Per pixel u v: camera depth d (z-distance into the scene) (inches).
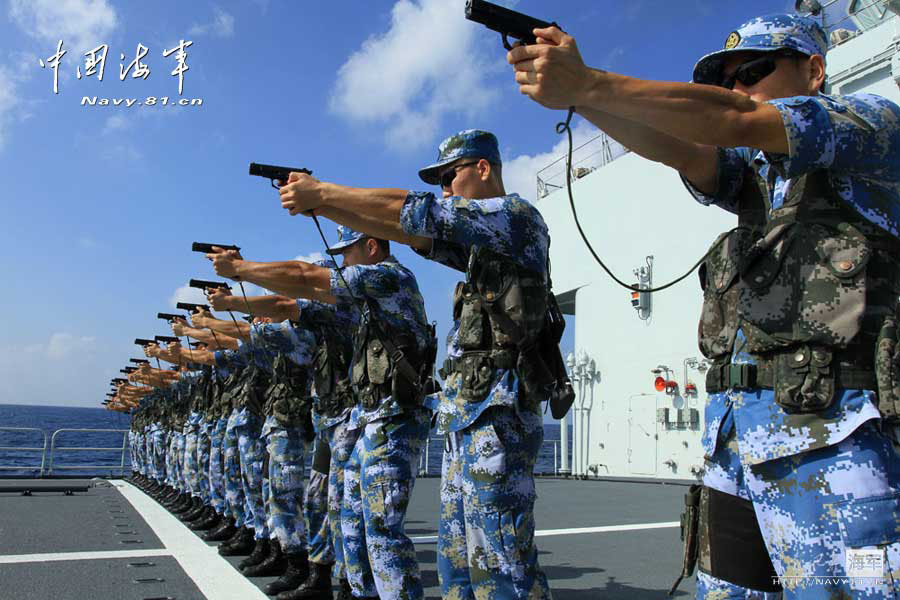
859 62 376.5
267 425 202.4
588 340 597.3
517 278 101.7
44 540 249.0
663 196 532.7
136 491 456.4
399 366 138.6
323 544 176.9
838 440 62.9
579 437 596.4
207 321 243.4
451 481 110.1
